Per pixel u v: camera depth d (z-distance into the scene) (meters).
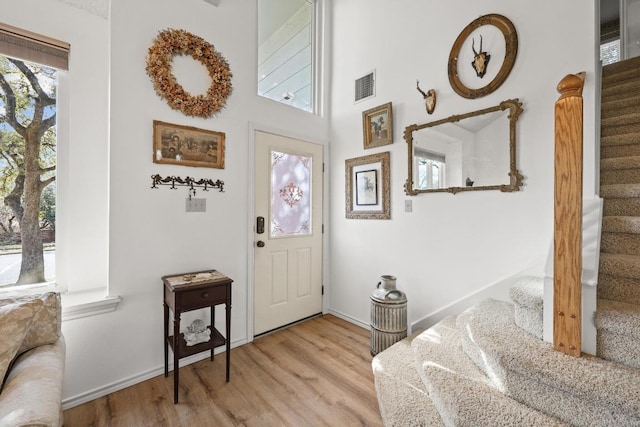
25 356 1.14
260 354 2.20
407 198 2.36
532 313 1.26
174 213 1.99
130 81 1.80
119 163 1.77
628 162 1.64
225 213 2.24
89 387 1.67
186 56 2.04
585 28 1.53
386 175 2.49
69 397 1.60
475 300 1.95
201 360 2.11
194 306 1.73
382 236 2.56
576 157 0.97
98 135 1.94
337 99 2.98
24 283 1.74
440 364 1.40
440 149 2.13
